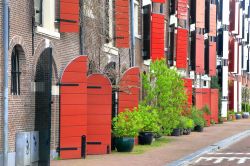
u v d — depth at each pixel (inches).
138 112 1510.8
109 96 1409.9
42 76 1138.7
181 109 1936.5
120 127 1448.1
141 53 2058.3
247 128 2805.1
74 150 1285.7
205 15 3134.8
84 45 1434.5
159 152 1471.5
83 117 1299.2
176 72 1891.0
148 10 2059.5
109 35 1617.9
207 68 3122.5
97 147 1395.2
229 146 1792.6
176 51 2461.9
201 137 2102.6
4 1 1026.1
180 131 2182.6
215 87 3415.4
